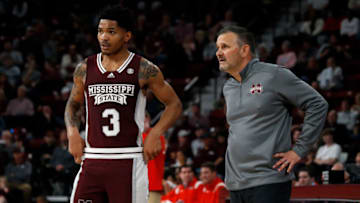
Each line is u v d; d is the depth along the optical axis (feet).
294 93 12.90
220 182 28.32
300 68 47.98
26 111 52.60
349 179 18.07
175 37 63.57
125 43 13.38
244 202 13.21
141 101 13.29
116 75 13.08
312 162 31.40
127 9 13.39
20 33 67.67
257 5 61.46
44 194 38.99
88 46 65.10
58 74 59.72
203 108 54.54
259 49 50.47
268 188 12.68
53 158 42.01
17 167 41.11
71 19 69.77
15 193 38.09
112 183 12.86
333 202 15.58
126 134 12.99
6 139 44.62
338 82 46.06
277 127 13.01
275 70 13.08
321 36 54.29
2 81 55.88
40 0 70.85
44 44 63.67
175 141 48.39
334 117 38.29
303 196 17.21
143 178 13.12
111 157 12.92
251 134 12.99
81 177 13.15
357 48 51.34
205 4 67.36
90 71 13.32
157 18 68.59
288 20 62.13
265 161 12.76
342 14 57.21
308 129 12.80
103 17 13.15
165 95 13.60
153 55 59.88
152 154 13.32
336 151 33.24
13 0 69.77
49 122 51.06
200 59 58.54
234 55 13.46
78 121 13.85
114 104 13.00
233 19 61.62
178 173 32.42
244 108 13.20
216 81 54.13
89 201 13.03
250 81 13.29
